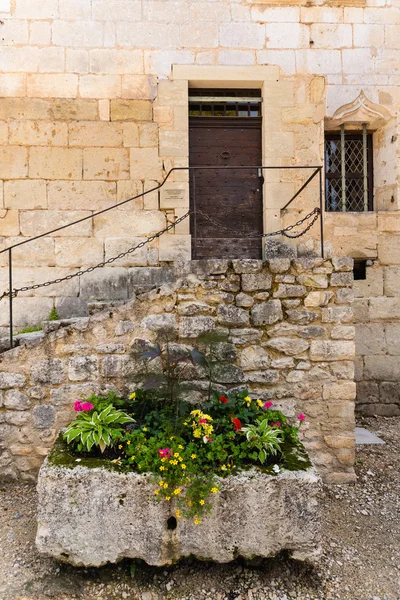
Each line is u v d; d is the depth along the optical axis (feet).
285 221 16.81
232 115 17.57
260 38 16.67
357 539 9.59
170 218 16.28
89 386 11.41
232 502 8.15
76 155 15.98
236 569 8.45
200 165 17.35
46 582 8.20
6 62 15.79
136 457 8.46
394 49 17.22
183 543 8.20
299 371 11.65
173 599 7.90
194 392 11.40
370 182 18.08
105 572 8.36
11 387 11.38
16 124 15.76
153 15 16.31
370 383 17.31
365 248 17.21
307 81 16.81
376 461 13.20
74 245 15.93
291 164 16.79
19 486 11.37
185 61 16.39
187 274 11.46
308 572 8.44
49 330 11.89
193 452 8.50
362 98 17.06
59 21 15.98
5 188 15.74
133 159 16.14
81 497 8.17
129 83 16.19
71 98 15.99
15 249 15.75
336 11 16.96
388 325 17.37
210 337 10.56
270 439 9.00
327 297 11.60
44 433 11.44
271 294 11.55
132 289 15.90
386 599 7.89
